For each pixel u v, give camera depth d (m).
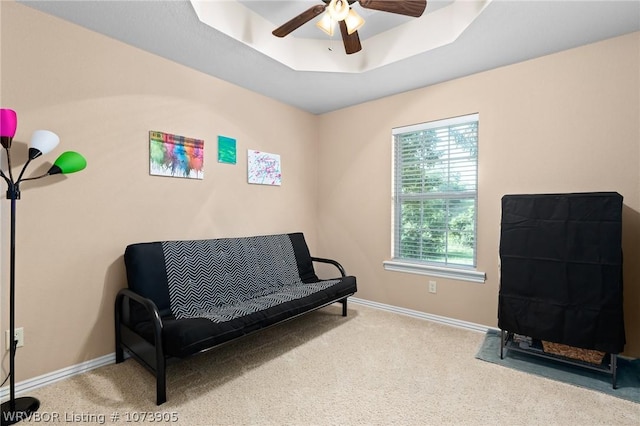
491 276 2.77
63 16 1.98
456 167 3.03
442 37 2.35
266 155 3.40
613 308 1.91
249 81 3.02
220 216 2.98
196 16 2.00
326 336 2.73
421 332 2.81
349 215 3.76
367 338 2.69
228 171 3.04
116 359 2.24
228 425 1.61
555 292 2.09
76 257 2.10
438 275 3.06
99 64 2.18
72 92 2.06
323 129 4.02
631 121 2.18
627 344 2.22
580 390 1.90
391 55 2.63
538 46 2.37
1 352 1.82
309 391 1.90
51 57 1.97
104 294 2.23
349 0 1.89
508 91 2.66
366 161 3.60
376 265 3.53
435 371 2.13
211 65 2.69
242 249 2.89
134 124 2.37
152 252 2.31
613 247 1.94
